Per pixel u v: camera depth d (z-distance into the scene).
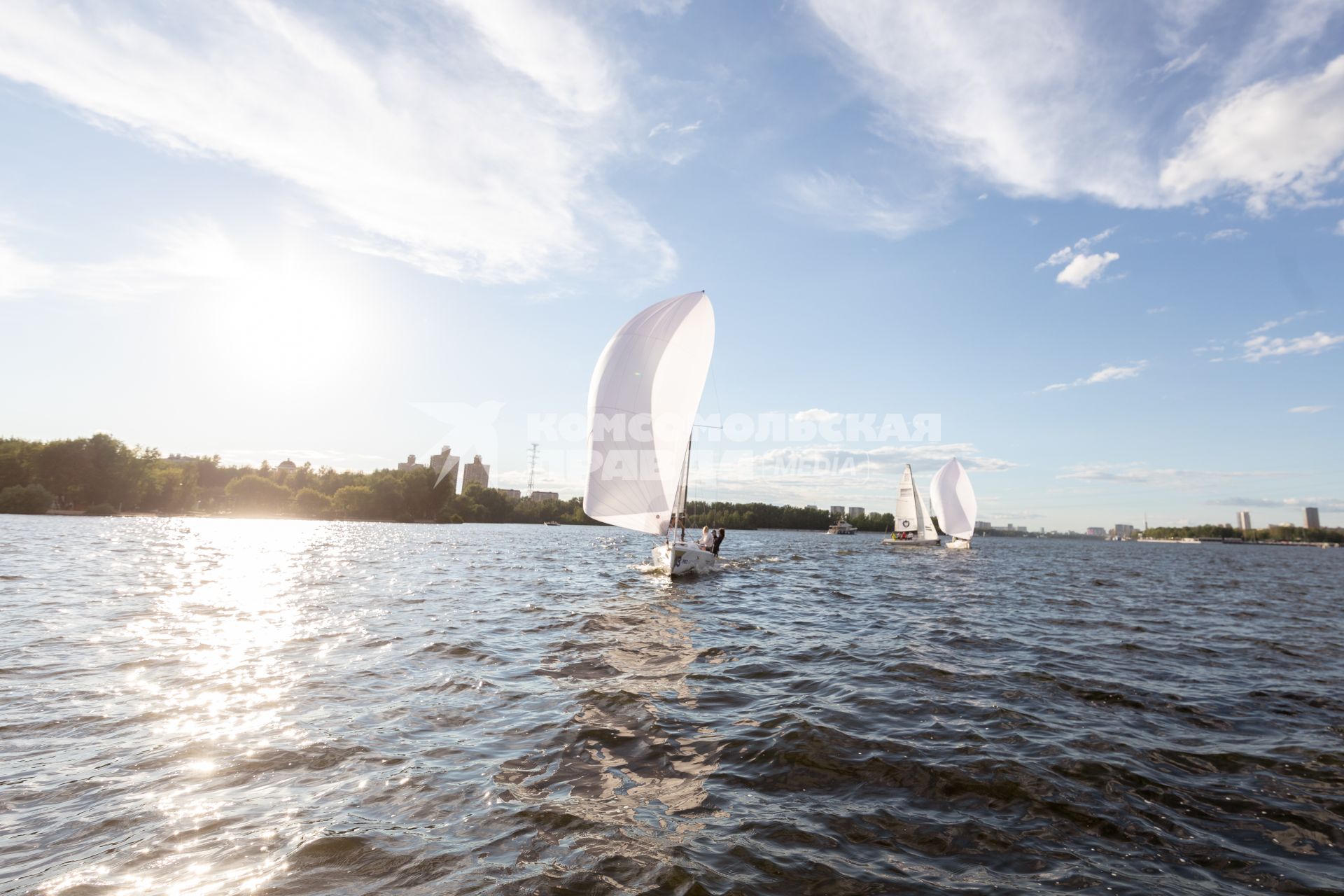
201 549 33.66
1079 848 4.15
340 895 3.42
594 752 5.59
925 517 47.41
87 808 4.38
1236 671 9.41
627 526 18.86
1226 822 4.57
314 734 5.91
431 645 9.79
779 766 5.37
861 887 3.64
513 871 3.69
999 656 9.96
